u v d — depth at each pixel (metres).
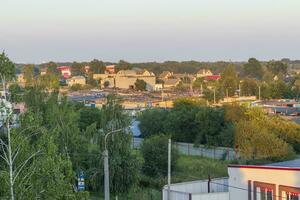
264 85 154.25
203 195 32.66
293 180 30.78
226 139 65.19
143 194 41.62
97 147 42.97
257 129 57.09
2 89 15.80
